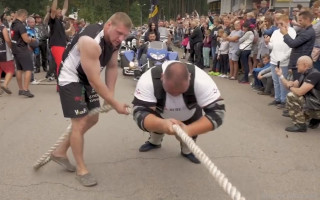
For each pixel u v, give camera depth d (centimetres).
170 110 357
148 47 866
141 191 359
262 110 674
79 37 348
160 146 470
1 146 475
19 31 744
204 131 330
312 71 527
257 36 955
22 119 602
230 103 729
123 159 434
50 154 391
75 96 356
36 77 1041
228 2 2445
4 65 775
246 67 948
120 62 1172
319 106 534
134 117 346
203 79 337
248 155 450
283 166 418
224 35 1049
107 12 3284
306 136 525
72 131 368
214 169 229
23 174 392
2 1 4472
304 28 614
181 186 369
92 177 373
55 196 348
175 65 309
